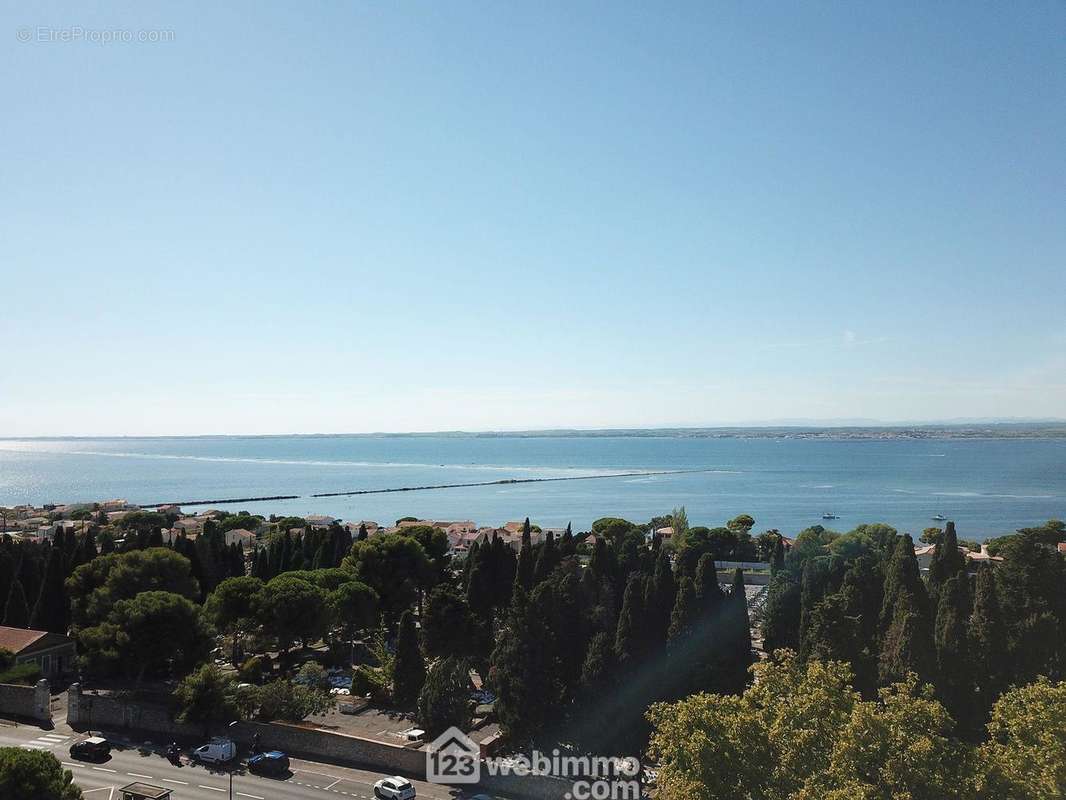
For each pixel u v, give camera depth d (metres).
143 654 69.38
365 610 87.94
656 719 42.75
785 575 91.12
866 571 79.44
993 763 35.00
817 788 33.78
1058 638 61.47
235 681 70.81
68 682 77.62
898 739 34.44
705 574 69.00
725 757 37.03
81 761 57.16
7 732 63.69
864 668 59.03
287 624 81.00
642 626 60.91
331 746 58.91
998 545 144.75
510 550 101.69
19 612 86.94
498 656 58.94
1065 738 36.62
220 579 107.94
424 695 61.91
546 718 55.62
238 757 58.84
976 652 60.12
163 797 47.94
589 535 167.62
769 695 40.53
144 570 79.44
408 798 50.88
